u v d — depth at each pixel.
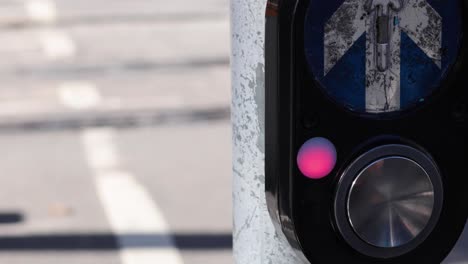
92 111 3.47
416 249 0.57
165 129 3.14
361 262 0.56
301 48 0.54
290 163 0.55
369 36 0.55
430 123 0.57
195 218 2.21
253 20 0.58
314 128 0.55
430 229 0.57
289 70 0.54
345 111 0.55
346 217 0.56
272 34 0.55
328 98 0.55
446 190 0.58
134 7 6.98
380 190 0.56
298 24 0.54
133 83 4.06
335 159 0.56
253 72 0.58
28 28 6.13
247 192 0.59
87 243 2.06
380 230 0.56
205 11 6.59
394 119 0.56
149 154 2.80
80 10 6.94
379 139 0.56
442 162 0.57
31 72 4.45
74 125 3.24
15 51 5.16
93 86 4.01
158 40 5.36
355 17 0.55
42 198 2.39
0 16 6.81
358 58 0.55
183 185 2.47
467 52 0.57
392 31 0.56
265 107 0.56
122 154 2.81
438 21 0.56
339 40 0.55
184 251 2.00
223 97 3.69
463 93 0.57
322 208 0.56
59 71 4.45
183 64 4.54
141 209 2.27
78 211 2.27
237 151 0.60
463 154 0.58
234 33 0.59
